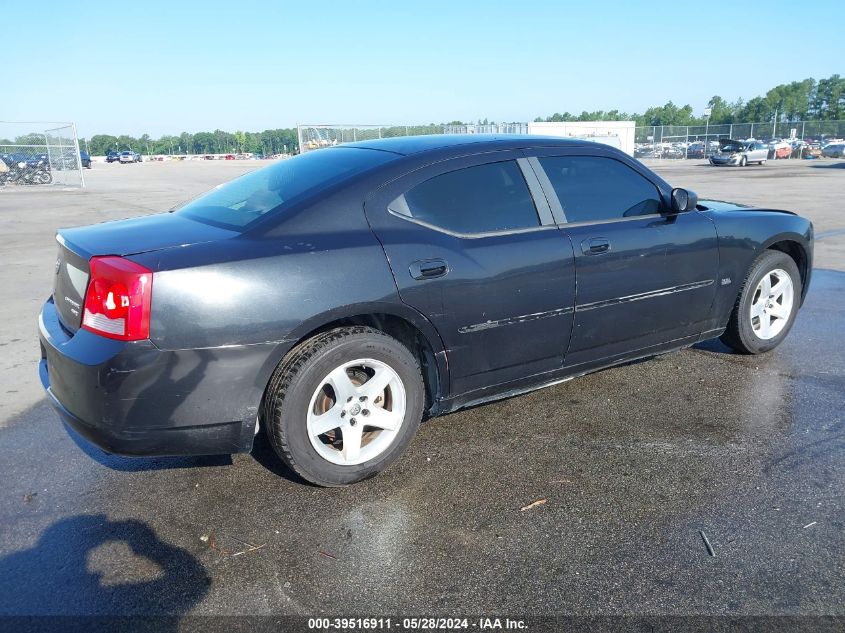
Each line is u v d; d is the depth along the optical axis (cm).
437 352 313
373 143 359
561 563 243
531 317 336
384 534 264
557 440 345
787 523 265
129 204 1831
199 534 266
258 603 225
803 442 335
